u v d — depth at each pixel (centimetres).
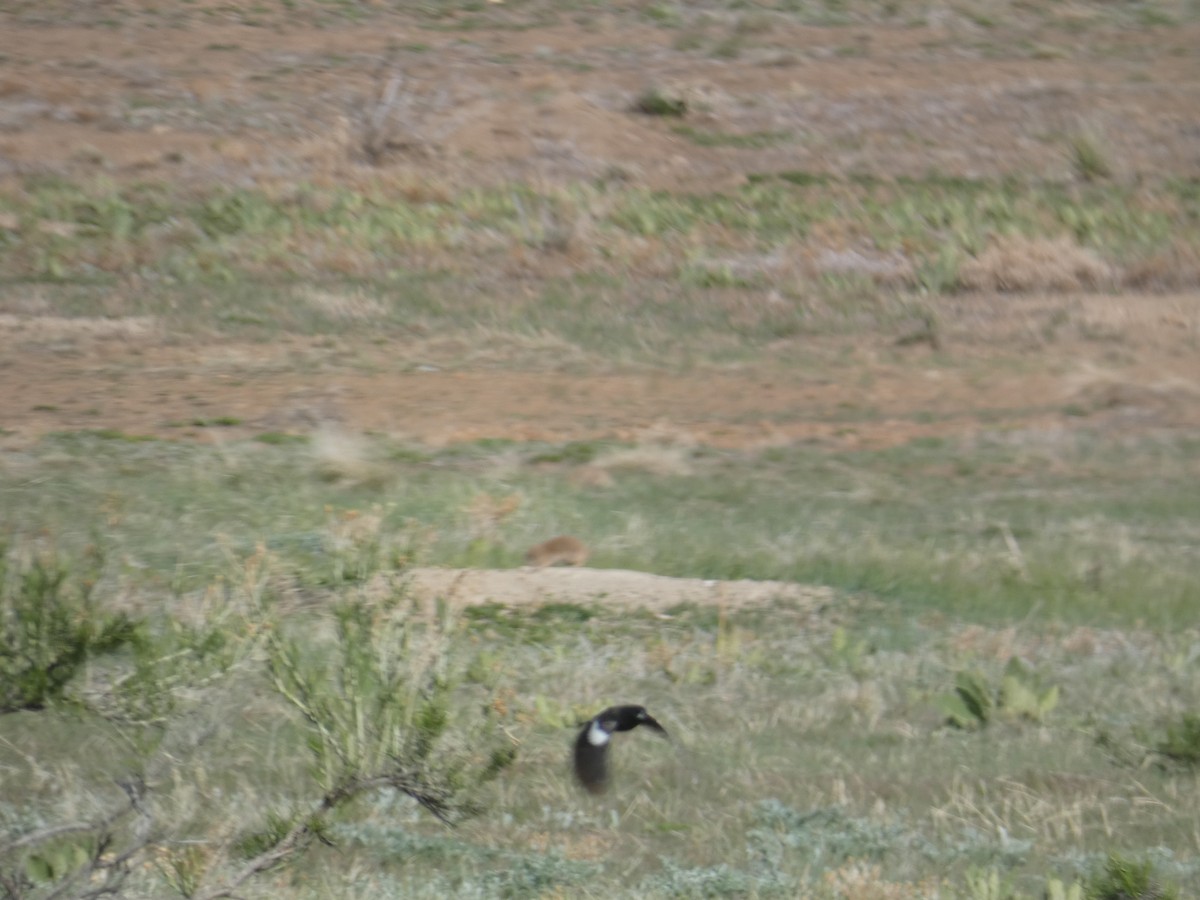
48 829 1873
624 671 3186
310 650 2791
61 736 2559
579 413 5731
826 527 4516
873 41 10062
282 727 2578
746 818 2397
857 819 2389
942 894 2016
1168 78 9856
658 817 2400
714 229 7650
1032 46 10169
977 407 6056
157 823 2066
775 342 6725
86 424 5150
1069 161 8662
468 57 9331
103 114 8162
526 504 4412
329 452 4856
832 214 7888
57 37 9088
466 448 5194
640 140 8469
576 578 3744
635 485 4912
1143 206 8262
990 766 2725
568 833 2308
